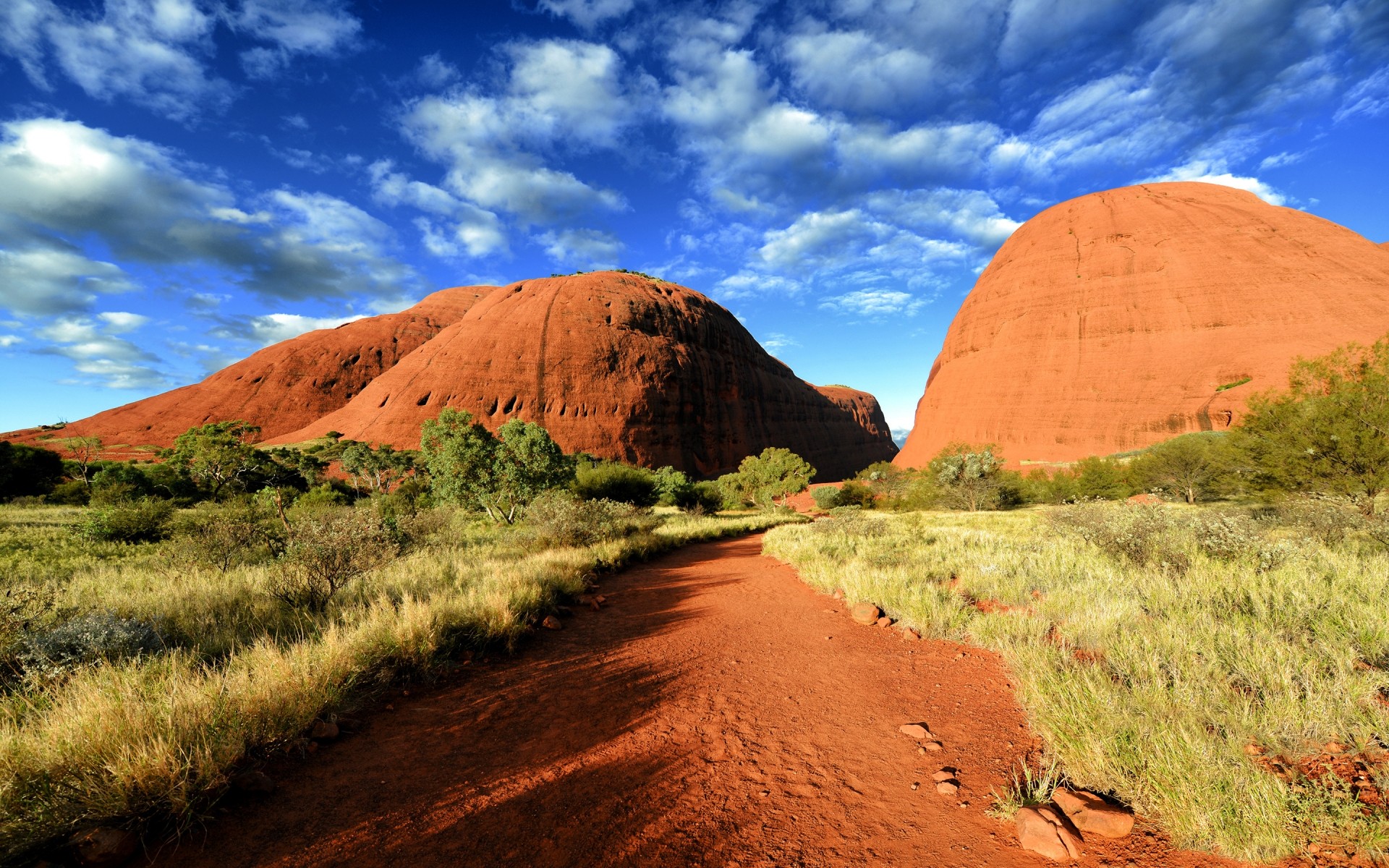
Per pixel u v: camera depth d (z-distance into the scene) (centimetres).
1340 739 238
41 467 3850
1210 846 193
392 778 271
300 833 223
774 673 438
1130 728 255
